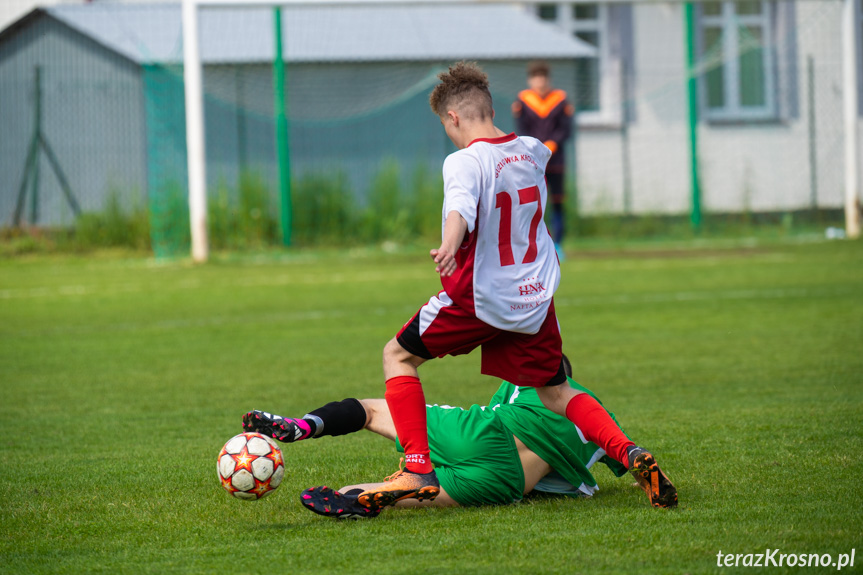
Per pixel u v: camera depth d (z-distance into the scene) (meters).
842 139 61.62
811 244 48.78
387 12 60.69
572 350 22.86
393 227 53.66
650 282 36.41
